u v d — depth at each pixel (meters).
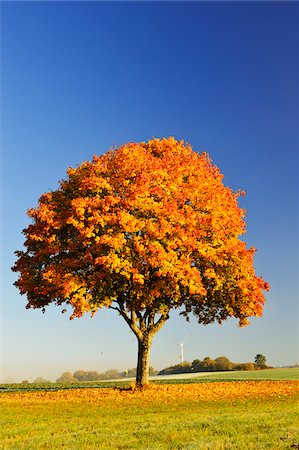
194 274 27.33
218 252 29.50
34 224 30.31
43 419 20.06
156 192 28.50
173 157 32.25
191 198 29.94
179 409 22.17
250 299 31.00
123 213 27.12
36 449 14.02
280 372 54.81
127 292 30.20
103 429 17.03
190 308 33.50
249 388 31.22
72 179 31.17
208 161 34.25
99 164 30.48
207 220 29.39
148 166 29.61
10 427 18.23
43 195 30.77
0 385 42.88
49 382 46.19
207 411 20.98
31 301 30.55
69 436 15.95
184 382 39.31
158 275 27.17
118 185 28.95
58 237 30.11
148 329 32.03
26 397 28.30
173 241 27.83
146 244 27.30
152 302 30.45
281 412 19.53
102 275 27.06
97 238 26.61
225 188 33.25
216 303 32.09
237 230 31.39
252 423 16.75
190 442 13.86
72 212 28.22
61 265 28.34
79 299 27.16
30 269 30.03
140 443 14.32
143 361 31.59
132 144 32.03
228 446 13.03
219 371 68.31
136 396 27.62
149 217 28.52
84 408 23.17
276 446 12.77
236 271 30.31
